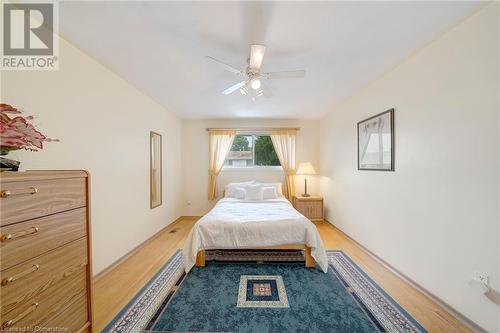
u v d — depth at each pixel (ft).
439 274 6.11
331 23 5.42
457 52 5.55
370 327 5.30
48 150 5.79
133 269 8.30
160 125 12.82
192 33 5.85
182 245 10.87
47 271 3.89
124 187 9.19
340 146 12.77
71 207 4.42
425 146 6.61
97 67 7.54
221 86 9.80
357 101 10.68
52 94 5.90
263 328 5.28
